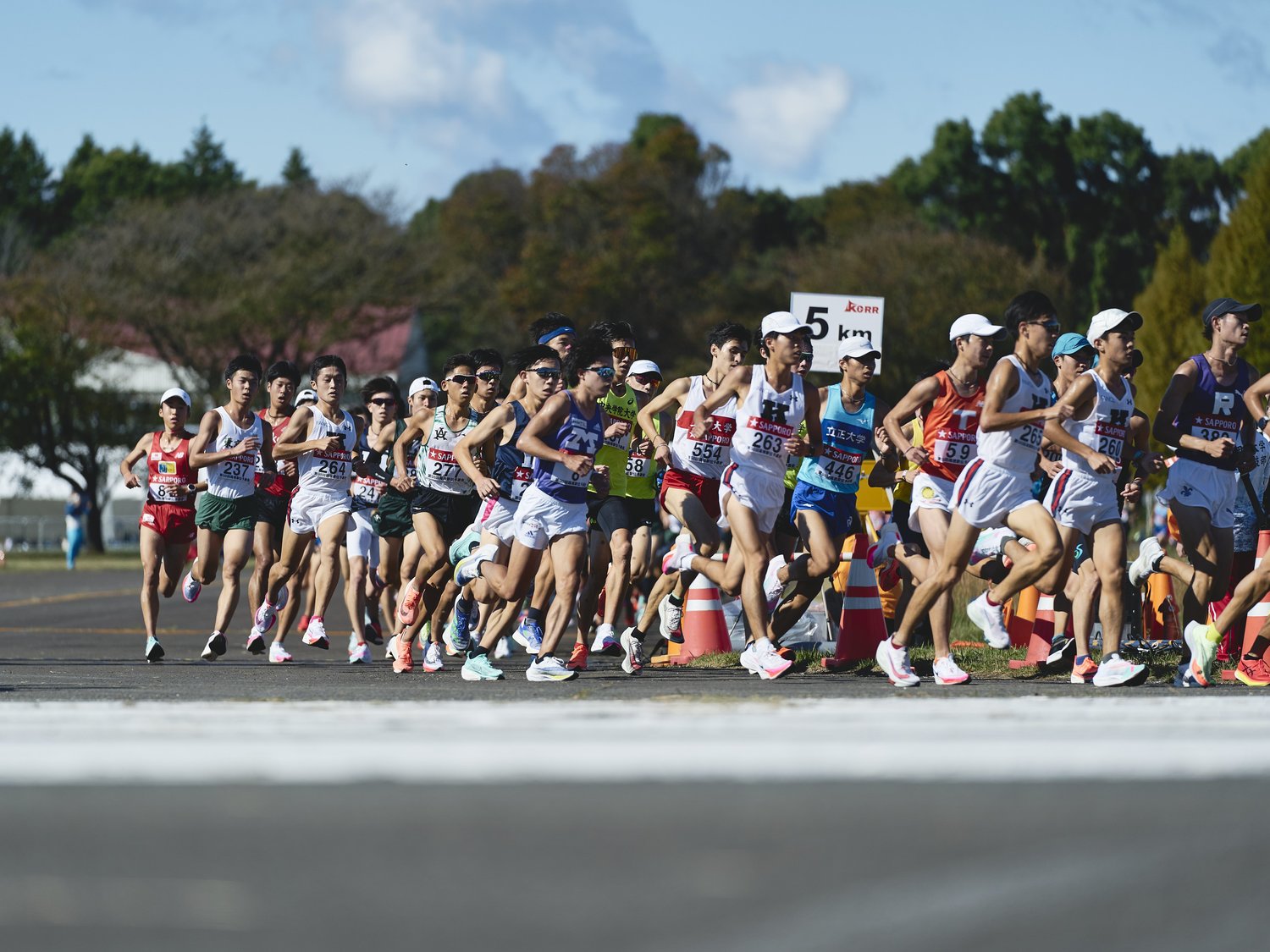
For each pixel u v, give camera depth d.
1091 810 11.80
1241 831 11.05
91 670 29.09
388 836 10.85
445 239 180.50
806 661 29.44
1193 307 126.50
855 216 199.75
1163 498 28.81
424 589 29.47
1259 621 25.78
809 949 8.17
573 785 12.80
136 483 32.94
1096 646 30.09
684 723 16.50
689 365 179.88
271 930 8.49
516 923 8.61
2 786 12.82
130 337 143.50
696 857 10.20
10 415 140.00
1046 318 23.12
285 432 32.69
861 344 26.44
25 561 124.31
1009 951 8.19
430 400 33.28
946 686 23.50
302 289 142.50
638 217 196.50
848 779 13.07
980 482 23.14
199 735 15.60
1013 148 178.00
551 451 24.61
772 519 26.52
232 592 32.69
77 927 8.58
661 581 33.56
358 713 17.50
